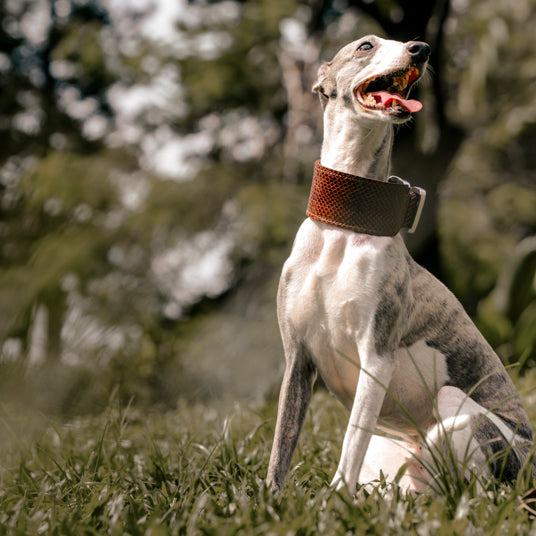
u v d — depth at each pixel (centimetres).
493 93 1389
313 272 315
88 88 1427
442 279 1105
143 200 1133
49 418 486
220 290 1221
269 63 1366
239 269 1211
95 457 391
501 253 1305
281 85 1386
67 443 467
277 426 323
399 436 356
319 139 1281
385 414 344
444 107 1011
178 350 961
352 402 338
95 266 980
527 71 1387
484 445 305
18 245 612
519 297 780
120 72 1338
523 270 780
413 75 321
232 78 1310
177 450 405
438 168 1014
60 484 335
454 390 325
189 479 324
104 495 304
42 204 656
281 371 891
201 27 1323
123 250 1084
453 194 1459
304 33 1330
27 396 495
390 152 331
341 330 313
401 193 315
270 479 313
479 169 1505
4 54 1492
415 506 278
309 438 439
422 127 1041
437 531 242
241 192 1117
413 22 981
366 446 300
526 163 1525
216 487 317
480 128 1467
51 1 1493
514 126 1402
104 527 268
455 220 1323
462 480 291
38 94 1423
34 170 1105
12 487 351
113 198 1114
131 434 491
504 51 1321
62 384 530
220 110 1388
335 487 287
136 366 803
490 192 1462
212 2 1344
